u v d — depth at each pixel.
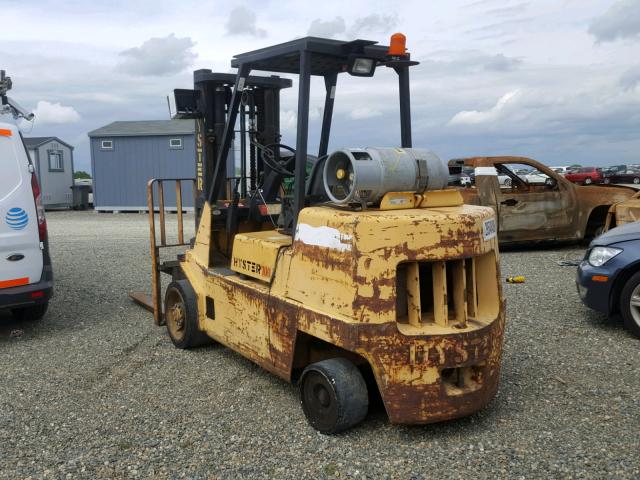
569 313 6.77
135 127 23.89
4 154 6.00
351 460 3.56
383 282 3.56
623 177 38.81
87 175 42.69
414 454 3.62
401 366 3.59
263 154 5.14
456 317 3.83
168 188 22.86
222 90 5.74
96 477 3.42
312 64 4.75
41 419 4.21
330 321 3.69
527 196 11.13
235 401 4.47
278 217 5.32
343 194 3.93
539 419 4.08
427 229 3.62
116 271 9.88
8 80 7.25
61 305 7.59
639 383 4.69
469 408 3.76
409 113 4.58
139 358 5.49
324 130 5.30
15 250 6.03
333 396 3.76
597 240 6.32
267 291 4.36
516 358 5.31
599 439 3.76
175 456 3.64
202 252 5.49
